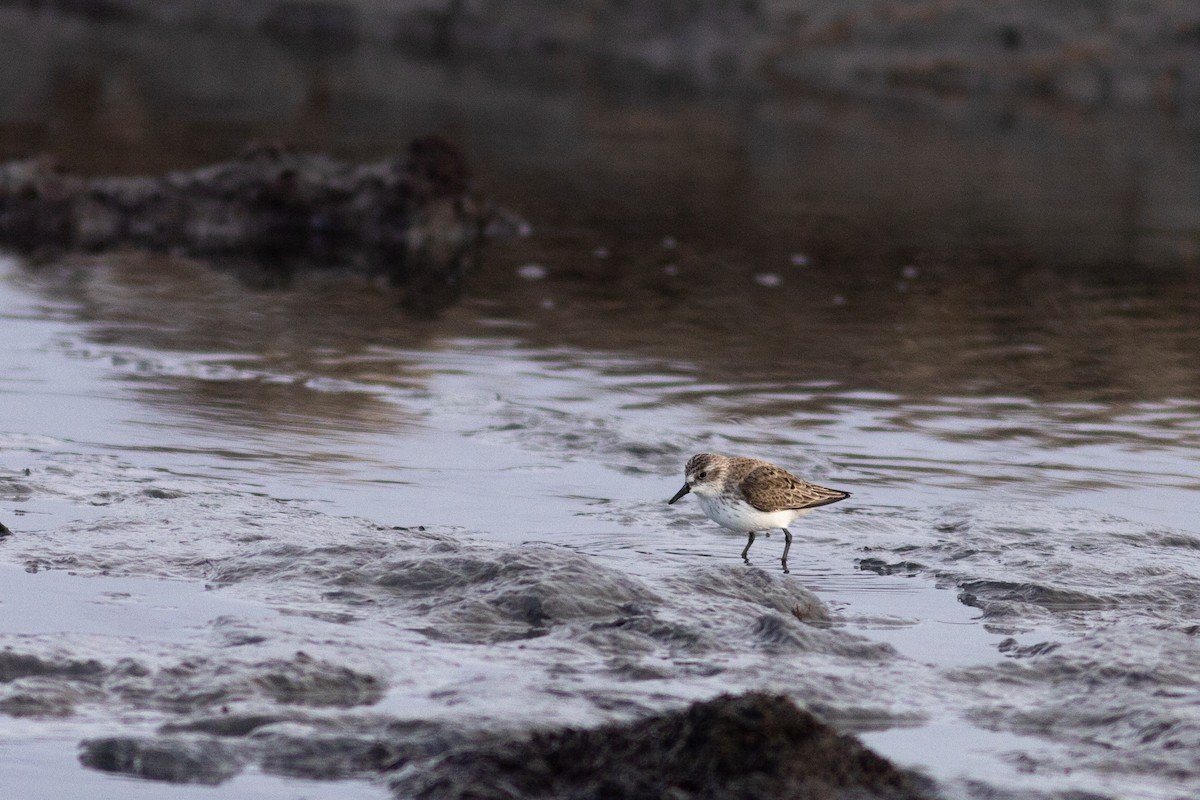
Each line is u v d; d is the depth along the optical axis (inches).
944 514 643.5
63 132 1902.1
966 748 399.5
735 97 2679.6
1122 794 366.3
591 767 361.7
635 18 3203.7
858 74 2896.2
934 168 1964.8
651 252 1326.3
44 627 470.9
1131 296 1199.6
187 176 1429.6
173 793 363.3
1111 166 2038.6
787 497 580.1
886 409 831.7
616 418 786.2
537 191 1652.3
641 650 468.8
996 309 1133.7
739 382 880.9
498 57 3129.9
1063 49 2800.2
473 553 530.9
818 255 1337.4
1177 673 448.8
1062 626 510.9
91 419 751.7
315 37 3356.3
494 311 1068.5
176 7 3570.4
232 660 433.1
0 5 3580.2
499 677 437.1
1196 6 2802.7
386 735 389.4
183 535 569.0
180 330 973.8
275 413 778.2
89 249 1280.8
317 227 1400.1
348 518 605.3
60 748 383.6
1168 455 754.8
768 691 412.8
